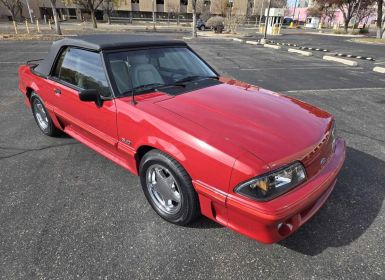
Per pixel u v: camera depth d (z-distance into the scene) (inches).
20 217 109.4
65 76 143.7
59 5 2086.6
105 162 148.9
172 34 1144.8
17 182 131.2
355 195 123.7
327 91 300.5
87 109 127.2
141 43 133.2
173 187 102.7
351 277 85.8
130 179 134.6
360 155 158.6
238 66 446.3
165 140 95.9
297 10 2955.2
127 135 110.9
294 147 87.6
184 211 99.0
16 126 194.4
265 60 511.5
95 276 85.6
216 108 105.3
